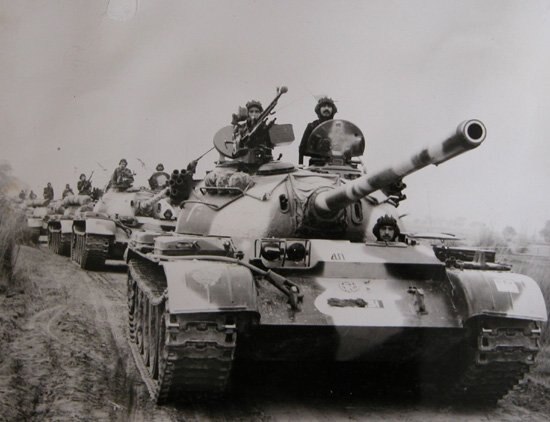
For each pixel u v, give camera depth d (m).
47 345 8.91
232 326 6.56
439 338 7.37
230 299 6.54
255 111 10.36
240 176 9.29
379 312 7.25
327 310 7.16
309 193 8.75
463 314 7.28
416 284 7.85
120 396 7.25
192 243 7.53
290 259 7.73
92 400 6.92
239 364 8.44
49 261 19.67
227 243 7.86
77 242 20.16
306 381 8.62
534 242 14.50
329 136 10.20
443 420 7.12
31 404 6.53
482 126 5.36
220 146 10.84
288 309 7.11
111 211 20.16
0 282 12.57
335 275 7.75
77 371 7.90
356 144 10.30
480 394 7.70
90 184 23.34
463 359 7.49
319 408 7.43
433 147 5.71
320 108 10.92
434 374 8.20
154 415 6.78
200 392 7.20
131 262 11.26
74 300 12.87
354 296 7.45
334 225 8.63
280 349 7.34
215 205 9.22
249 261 7.69
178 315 6.48
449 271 7.75
